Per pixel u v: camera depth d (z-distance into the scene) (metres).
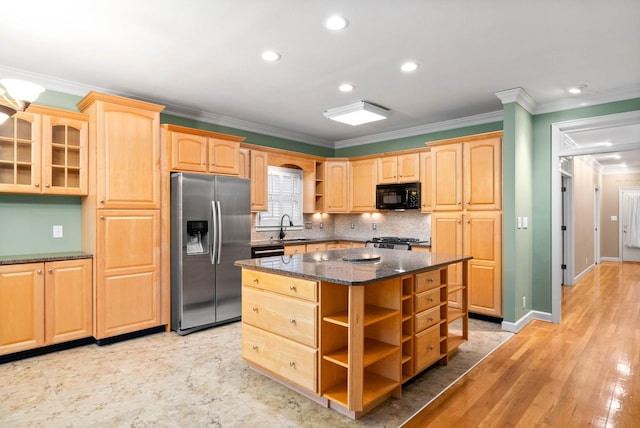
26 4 2.22
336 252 3.53
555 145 4.14
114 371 2.83
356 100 4.18
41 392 2.50
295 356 2.43
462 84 3.64
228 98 4.11
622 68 3.20
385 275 2.24
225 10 2.31
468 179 4.29
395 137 5.71
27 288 3.06
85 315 3.36
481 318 4.25
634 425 2.14
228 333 3.78
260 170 5.06
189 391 2.52
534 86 3.67
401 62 3.11
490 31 2.57
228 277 4.11
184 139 3.93
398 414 2.26
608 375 2.79
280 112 4.68
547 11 2.31
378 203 5.46
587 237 7.69
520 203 3.96
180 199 3.73
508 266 3.85
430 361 2.77
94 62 3.10
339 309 2.43
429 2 2.21
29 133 3.24
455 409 2.32
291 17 2.40
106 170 3.38
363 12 2.33
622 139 4.66
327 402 2.32
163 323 3.78
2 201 3.32
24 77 3.30
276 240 5.58
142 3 2.23
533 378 2.75
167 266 3.81
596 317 4.35
